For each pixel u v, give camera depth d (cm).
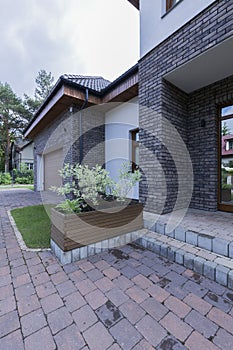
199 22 317
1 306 171
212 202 411
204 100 426
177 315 161
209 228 293
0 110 1950
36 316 160
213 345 134
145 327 149
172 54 363
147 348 132
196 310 166
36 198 838
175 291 192
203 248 258
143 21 430
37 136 1120
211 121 414
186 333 143
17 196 912
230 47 296
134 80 511
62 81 564
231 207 393
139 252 283
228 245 233
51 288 197
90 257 267
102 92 627
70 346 134
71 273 226
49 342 137
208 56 319
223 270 203
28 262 252
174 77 388
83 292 191
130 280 211
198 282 207
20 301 178
